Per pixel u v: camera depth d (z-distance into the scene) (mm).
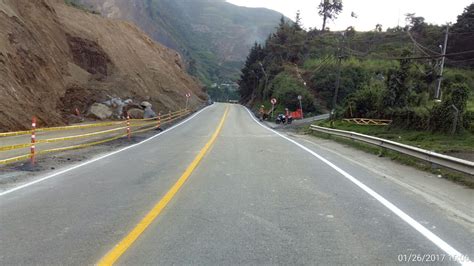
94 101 35781
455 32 87625
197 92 96000
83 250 5117
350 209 7180
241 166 12156
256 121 47250
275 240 5500
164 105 48531
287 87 72062
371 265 4680
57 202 7629
